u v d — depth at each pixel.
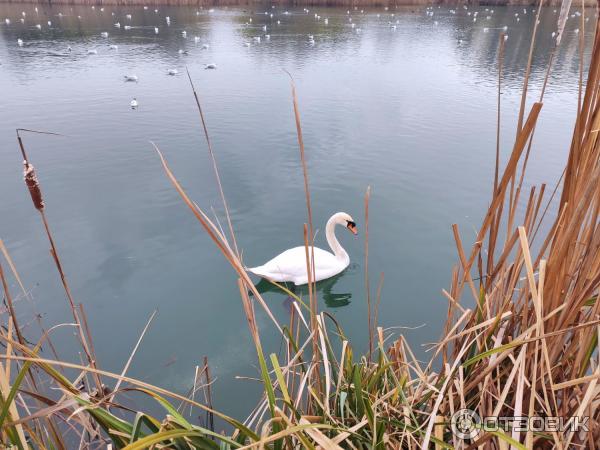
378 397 2.31
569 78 18.14
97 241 6.88
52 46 23.84
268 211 7.88
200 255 6.63
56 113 13.12
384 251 6.68
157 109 13.67
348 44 26.38
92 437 2.20
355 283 6.10
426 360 4.43
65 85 16.36
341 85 17.06
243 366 4.60
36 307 5.39
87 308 5.46
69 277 6.02
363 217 7.65
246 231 7.30
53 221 7.42
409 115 13.34
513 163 1.69
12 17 34.00
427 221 7.45
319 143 11.02
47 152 10.25
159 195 8.36
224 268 6.36
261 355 1.75
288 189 8.66
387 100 15.03
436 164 9.73
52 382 3.58
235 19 35.12
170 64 20.27
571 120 12.55
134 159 9.93
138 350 4.80
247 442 2.11
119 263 6.37
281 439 1.72
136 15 36.38
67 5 41.97
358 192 8.52
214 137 11.37
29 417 1.42
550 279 1.79
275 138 11.36
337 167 9.61
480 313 2.08
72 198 8.20
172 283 6.00
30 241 6.83
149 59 21.23
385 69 20.19
